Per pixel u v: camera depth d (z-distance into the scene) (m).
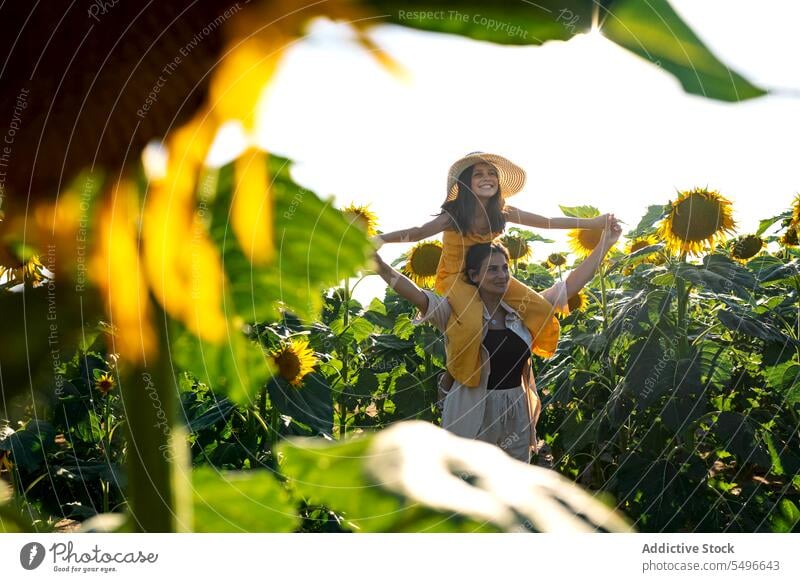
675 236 2.09
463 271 1.75
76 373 1.51
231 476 0.24
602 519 0.16
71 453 1.56
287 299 0.35
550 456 2.27
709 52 0.19
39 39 0.20
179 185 0.22
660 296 2.09
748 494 1.94
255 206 0.28
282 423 1.74
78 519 1.38
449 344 1.79
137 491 0.21
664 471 1.89
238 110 0.22
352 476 0.16
